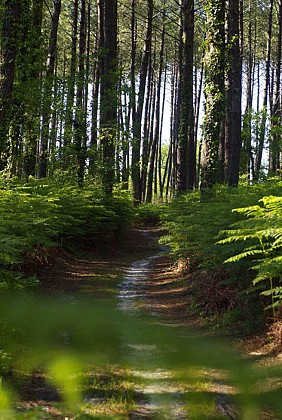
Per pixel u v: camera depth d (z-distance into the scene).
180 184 22.39
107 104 19.50
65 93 18.05
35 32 17.25
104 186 19.53
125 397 4.49
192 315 8.43
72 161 19.27
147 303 9.48
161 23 37.06
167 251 18.27
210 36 13.63
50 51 20.64
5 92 13.35
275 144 27.22
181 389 4.84
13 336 6.18
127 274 13.06
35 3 18.64
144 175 42.97
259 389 4.91
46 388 4.62
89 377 5.01
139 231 25.56
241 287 7.99
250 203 9.20
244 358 5.90
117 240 19.28
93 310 8.26
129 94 20.20
